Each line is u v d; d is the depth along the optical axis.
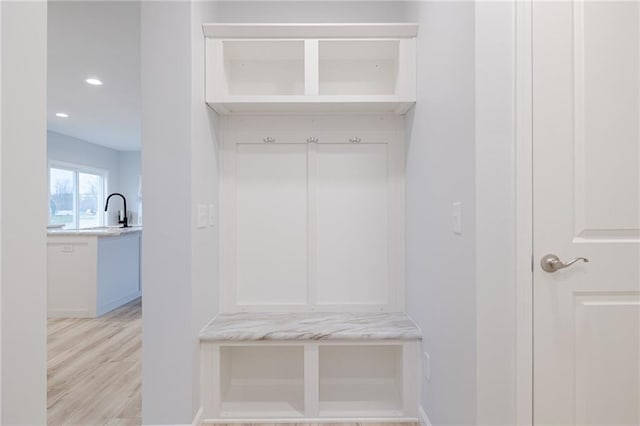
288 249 2.25
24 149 0.64
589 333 1.25
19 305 0.63
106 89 3.83
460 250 1.37
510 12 1.24
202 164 1.87
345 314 2.20
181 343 1.70
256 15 2.23
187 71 1.70
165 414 1.69
